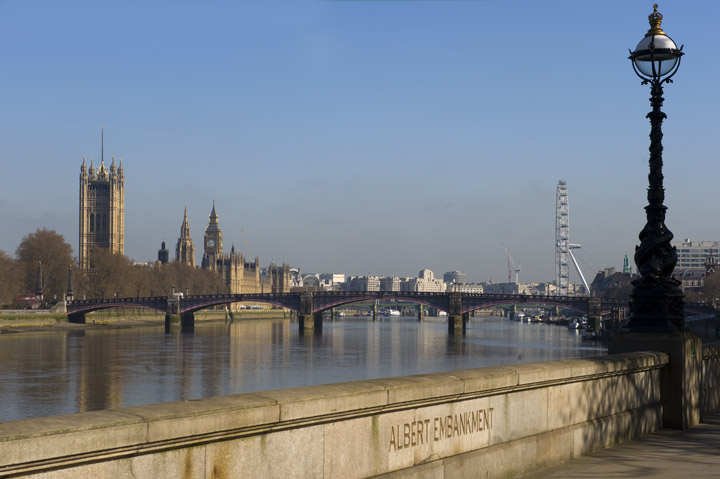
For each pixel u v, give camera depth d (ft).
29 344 606.96
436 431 43.83
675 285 74.08
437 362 485.97
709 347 80.48
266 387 352.28
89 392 328.70
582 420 58.49
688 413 71.46
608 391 62.13
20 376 382.22
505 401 49.80
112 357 494.59
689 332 73.72
